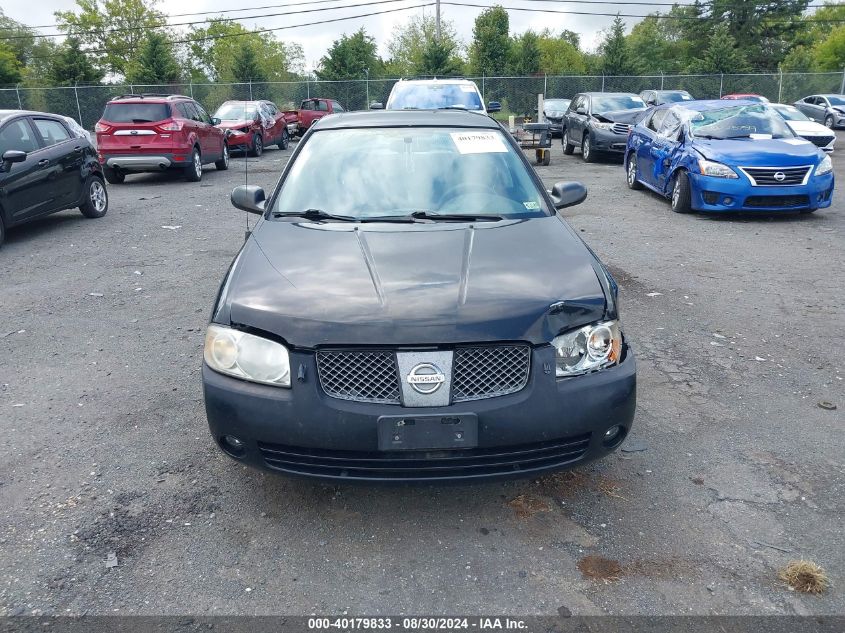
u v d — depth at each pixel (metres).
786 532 3.03
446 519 3.14
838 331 5.49
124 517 3.15
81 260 7.92
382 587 2.71
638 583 2.72
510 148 4.54
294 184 4.24
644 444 3.78
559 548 2.94
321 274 3.18
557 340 2.89
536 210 4.05
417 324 2.80
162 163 14.35
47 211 9.35
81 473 3.53
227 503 3.26
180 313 6.03
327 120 4.90
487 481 2.90
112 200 12.57
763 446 3.76
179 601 2.64
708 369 4.78
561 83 35.66
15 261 7.91
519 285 3.05
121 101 14.42
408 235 3.61
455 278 3.10
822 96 29.52
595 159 18.33
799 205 9.67
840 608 2.59
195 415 4.14
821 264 7.46
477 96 12.18
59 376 4.74
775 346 5.19
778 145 9.90
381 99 35.25
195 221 10.29
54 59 44.69
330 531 3.05
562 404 2.85
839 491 3.33
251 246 3.60
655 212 10.73
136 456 3.69
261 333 2.89
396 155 4.38
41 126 9.51
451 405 2.78
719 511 3.18
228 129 19.22
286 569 2.81
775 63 59.34
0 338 5.48
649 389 4.47
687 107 11.48
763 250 8.12
